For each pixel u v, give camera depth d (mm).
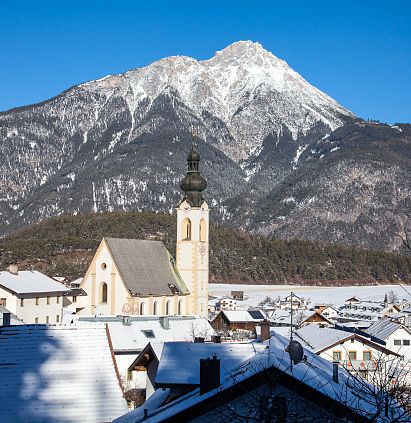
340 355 80500
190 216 131250
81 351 49500
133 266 121938
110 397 47312
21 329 50031
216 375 36062
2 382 46688
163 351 45719
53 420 45188
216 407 34375
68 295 121938
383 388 33688
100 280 120125
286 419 32500
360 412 32344
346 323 135125
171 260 131875
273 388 33531
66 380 47594
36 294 117500
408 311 139750
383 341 90312
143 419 40219
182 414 34688
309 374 35750
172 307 126188
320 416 32344
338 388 36500
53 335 50000
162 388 44844
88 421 45750
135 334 84312
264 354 36938
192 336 84125
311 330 91812
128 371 64812
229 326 147375
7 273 120250
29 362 48094
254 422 32344
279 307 190125
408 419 31891
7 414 44969
